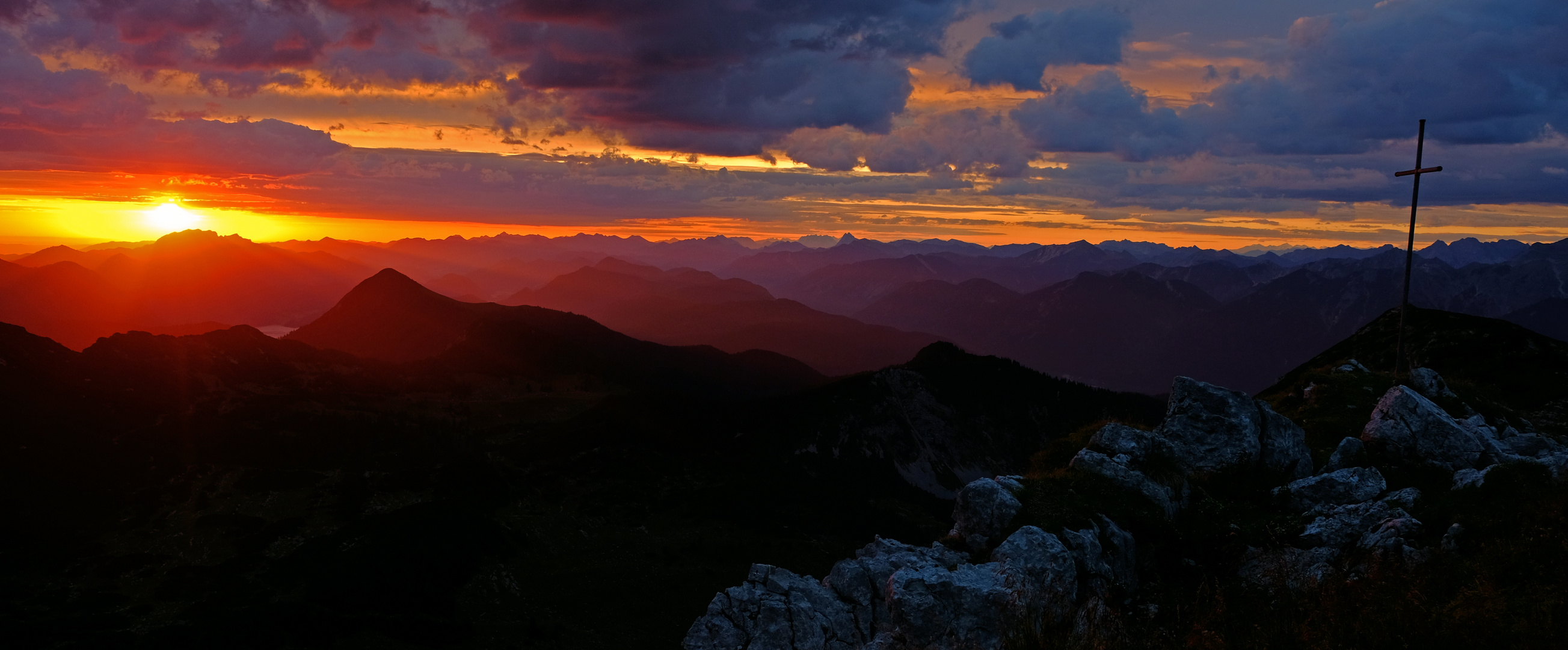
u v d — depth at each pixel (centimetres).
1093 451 2216
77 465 14600
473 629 10175
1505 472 1923
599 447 19575
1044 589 1684
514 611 10981
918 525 18212
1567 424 4600
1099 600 1672
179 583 11169
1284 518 2045
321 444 17225
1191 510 2127
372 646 9212
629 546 14250
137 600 10731
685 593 12231
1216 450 2336
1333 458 2420
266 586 10919
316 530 13138
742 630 1966
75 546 12419
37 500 13338
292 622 9400
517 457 19338
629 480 17875
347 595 10562
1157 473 2192
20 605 10369
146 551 12431
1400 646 1228
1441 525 1814
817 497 18662
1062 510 1964
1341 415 2948
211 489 14688
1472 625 1239
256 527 13225
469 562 12038
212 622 9400
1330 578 1595
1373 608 1352
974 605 1653
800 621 1941
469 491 15250
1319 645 1270
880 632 1856
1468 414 3002
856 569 2006
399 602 10638
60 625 9544
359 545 12200
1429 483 2195
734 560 14050
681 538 15038
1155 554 1972
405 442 18112
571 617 10994
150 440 16375
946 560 1938
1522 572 1473
